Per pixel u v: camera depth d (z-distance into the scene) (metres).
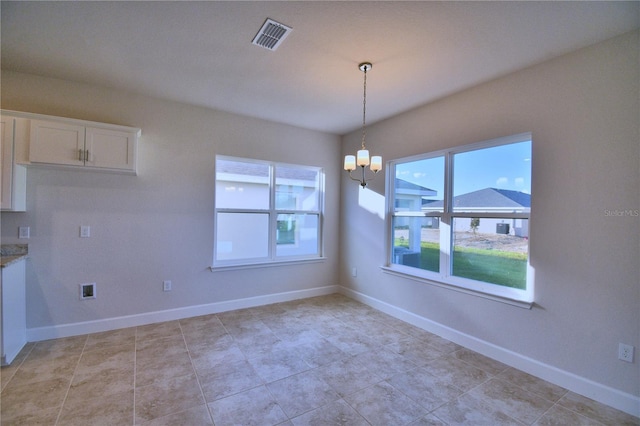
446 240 3.17
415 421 1.84
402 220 3.73
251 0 1.76
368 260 4.12
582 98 2.16
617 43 2.01
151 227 3.31
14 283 2.51
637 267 1.92
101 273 3.07
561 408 1.98
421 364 2.54
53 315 2.87
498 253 2.73
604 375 2.04
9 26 2.02
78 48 2.31
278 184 4.25
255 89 3.04
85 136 2.77
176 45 2.26
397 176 3.81
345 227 4.58
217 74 2.72
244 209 3.97
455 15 1.86
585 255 2.14
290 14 1.89
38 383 2.14
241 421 1.81
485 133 2.77
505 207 2.68
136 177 3.22
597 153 2.09
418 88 2.93
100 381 2.19
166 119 3.36
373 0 1.75
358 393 2.12
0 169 2.47
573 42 2.11
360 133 4.33
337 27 2.02
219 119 3.68
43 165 2.66
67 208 2.92
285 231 4.32
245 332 3.12
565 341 2.23
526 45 2.16
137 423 1.78
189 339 2.93
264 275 4.07
